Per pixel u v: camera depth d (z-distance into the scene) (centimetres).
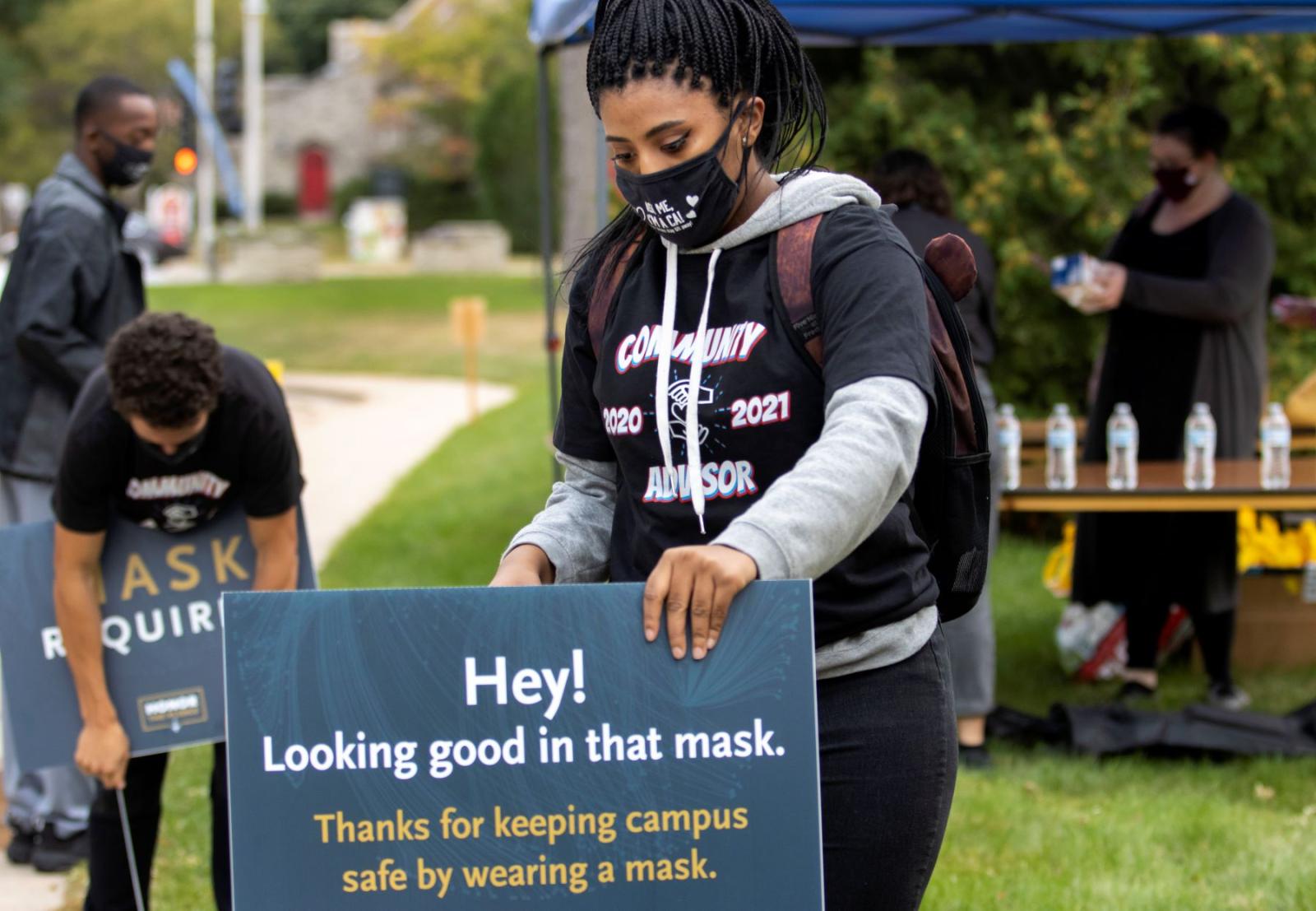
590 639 203
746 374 219
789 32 224
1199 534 648
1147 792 551
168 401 334
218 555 384
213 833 390
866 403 198
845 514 193
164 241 4122
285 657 202
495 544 1007
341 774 203
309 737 202
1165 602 666
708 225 221
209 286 3488
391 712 203
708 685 202
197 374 337
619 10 219
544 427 1513
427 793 203
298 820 203
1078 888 453
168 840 530
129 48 5200
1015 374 1038
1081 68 1020
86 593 372
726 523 223
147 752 382
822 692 228
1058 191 998
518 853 204
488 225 4362
